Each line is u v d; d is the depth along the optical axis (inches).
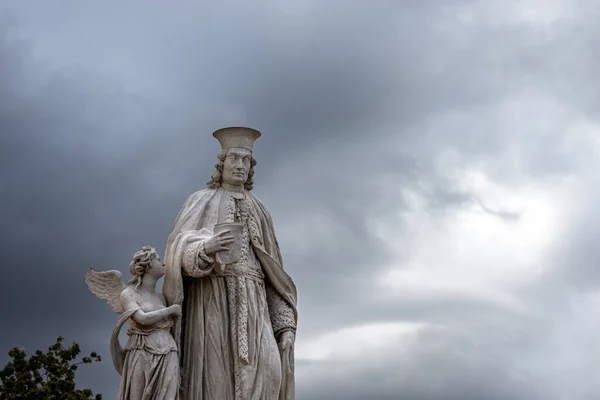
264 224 404.5
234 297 386.3
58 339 598.2
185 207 400.5
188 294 389.4
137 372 368.2
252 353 381.4
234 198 400.5
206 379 380.5
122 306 375.2
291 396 390.0
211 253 377.4
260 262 398.6
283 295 399.5
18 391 577.6
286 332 394.3
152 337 371.6
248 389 378.6
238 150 403.2
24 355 589.9
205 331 383.6
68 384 586.9
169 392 367.9
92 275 383.9
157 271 382.0
